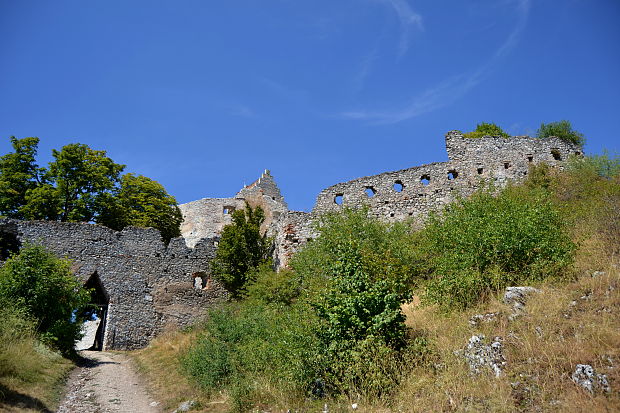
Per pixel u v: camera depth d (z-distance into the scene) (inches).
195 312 1125.1
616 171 1036.5
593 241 604.4
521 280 542.0
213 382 566.9
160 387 630.5
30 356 605.3
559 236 578.2
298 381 475.8
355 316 464.1
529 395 352.2
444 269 595.2
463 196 1205.1
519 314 458.3
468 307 536.1
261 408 476.7
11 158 1337.4
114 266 1088.2
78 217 1277.1
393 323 471.8
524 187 1130.7
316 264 850.8
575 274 527.2
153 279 1118.4
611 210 695.7
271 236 1269.7
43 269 756.6
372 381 424.5
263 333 632.4
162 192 1523.1
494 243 570.9
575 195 953.5
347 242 574.2
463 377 404.5
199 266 1176.8
